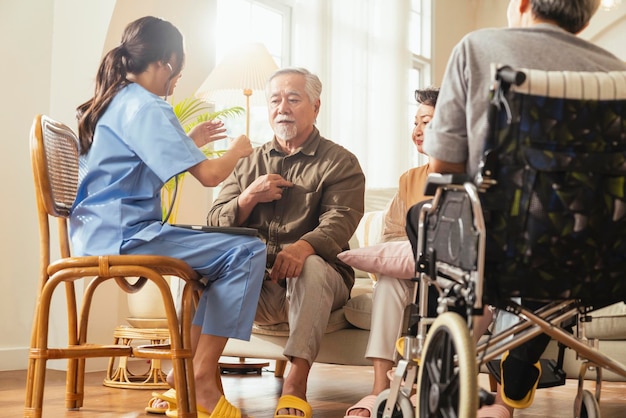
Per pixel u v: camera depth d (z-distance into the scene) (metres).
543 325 1.58
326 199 2.75
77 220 2.22
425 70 7.60
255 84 3.73
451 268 1.56
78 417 2.46
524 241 1.47
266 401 2.94
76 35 3.99
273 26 5.55
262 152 2.90
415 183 2.73
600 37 7.81
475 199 1.43
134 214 2.19
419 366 1.73
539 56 1.56
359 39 6.10
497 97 1.46
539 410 2.92
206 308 2.27
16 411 2.58
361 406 2.33
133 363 4.12
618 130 1.49
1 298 3.77
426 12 7.66
